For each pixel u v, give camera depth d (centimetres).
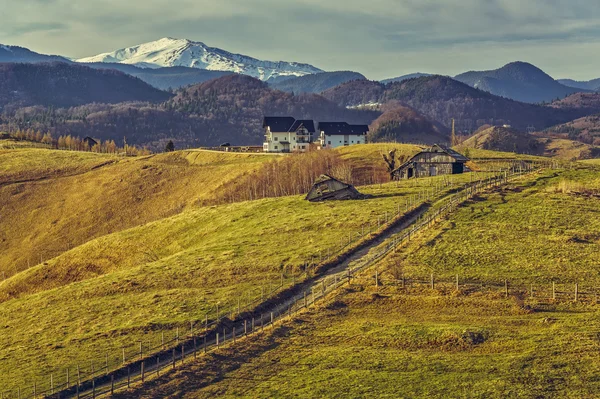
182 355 7856
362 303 8944
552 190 13700
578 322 7856
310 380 7062
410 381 6869
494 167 18075
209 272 10719
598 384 6488
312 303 9119
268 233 12475
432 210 12812
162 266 11350
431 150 18112
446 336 7700
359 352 7594
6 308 10506
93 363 7806
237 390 7025
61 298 10512
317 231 12219
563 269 9644
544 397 6362
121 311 9538
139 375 7512
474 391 6562
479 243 10738
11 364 8025
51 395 7069
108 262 13925
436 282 9388
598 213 12088
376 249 11000
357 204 13725
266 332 8306
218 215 14762
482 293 8912
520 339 7550
